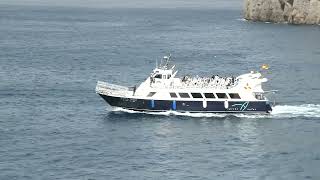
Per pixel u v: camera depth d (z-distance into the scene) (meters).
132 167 185.62
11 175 176.75
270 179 177.50
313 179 177.88
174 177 178.00
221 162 191.12
